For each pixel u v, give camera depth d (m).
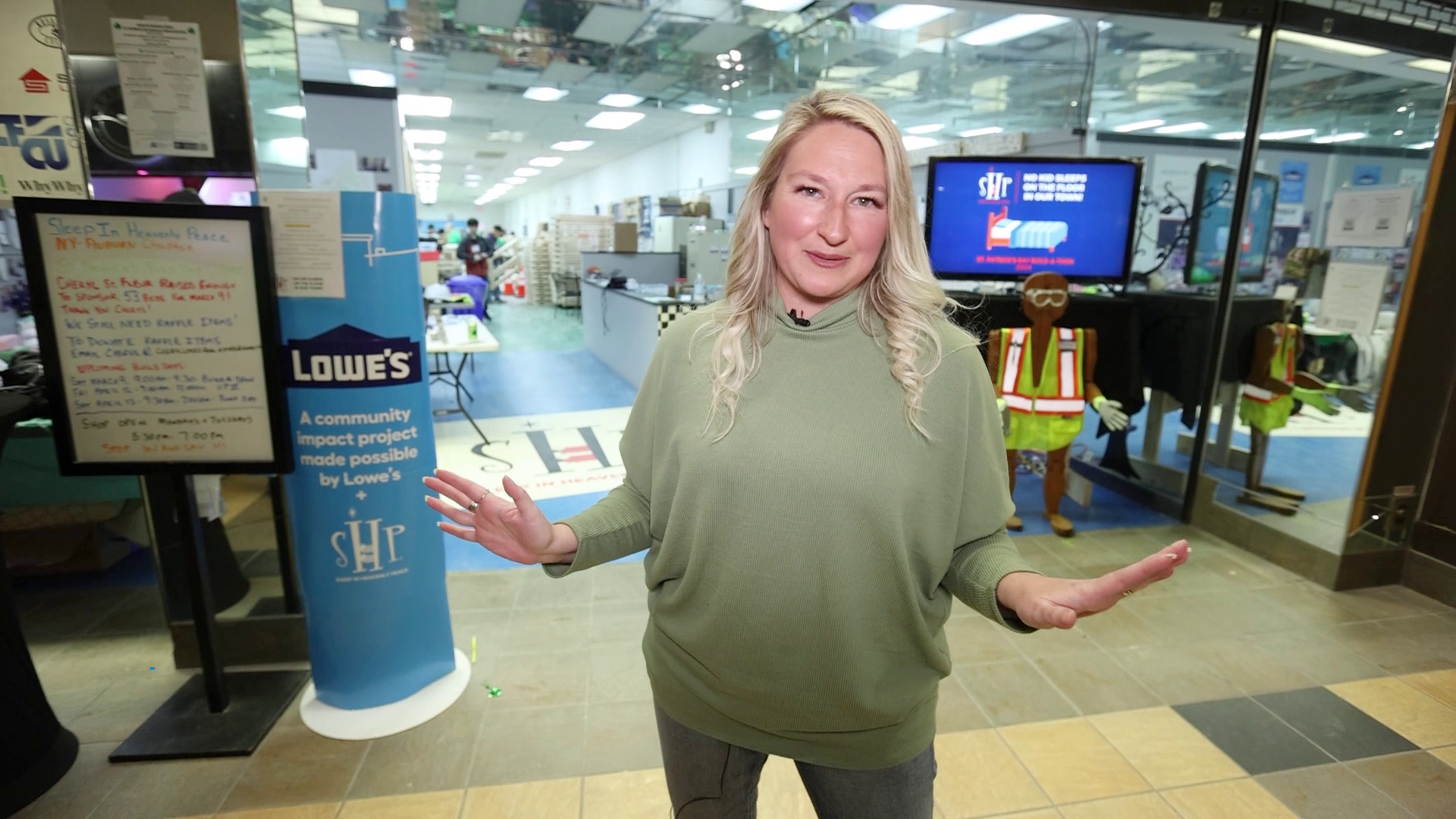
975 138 6.59
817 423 0.85
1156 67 3.98
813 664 0.89
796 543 0.84
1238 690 2.25
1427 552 2.87
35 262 1.67
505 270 15.54
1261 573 3.06
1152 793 1.83
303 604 2.30
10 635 1.73
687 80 7.69
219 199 2.00
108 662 2.36
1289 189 3.23
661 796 1.80
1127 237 3.52
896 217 0.87
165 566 2.23
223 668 2.25
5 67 1.98
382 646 2.05
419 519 2.05
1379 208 2.79
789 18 5.63
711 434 0.87
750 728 0.97
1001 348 3.31
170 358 1.76
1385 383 2.73
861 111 0.86
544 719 2.09
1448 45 2.55
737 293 0.93
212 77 1.93
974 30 5.50
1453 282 2.66
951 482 0.87
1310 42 3.03
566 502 3.78
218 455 1.84
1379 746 2.01
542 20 5.84
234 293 1.75
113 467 1.81
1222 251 3.38
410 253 1.90
